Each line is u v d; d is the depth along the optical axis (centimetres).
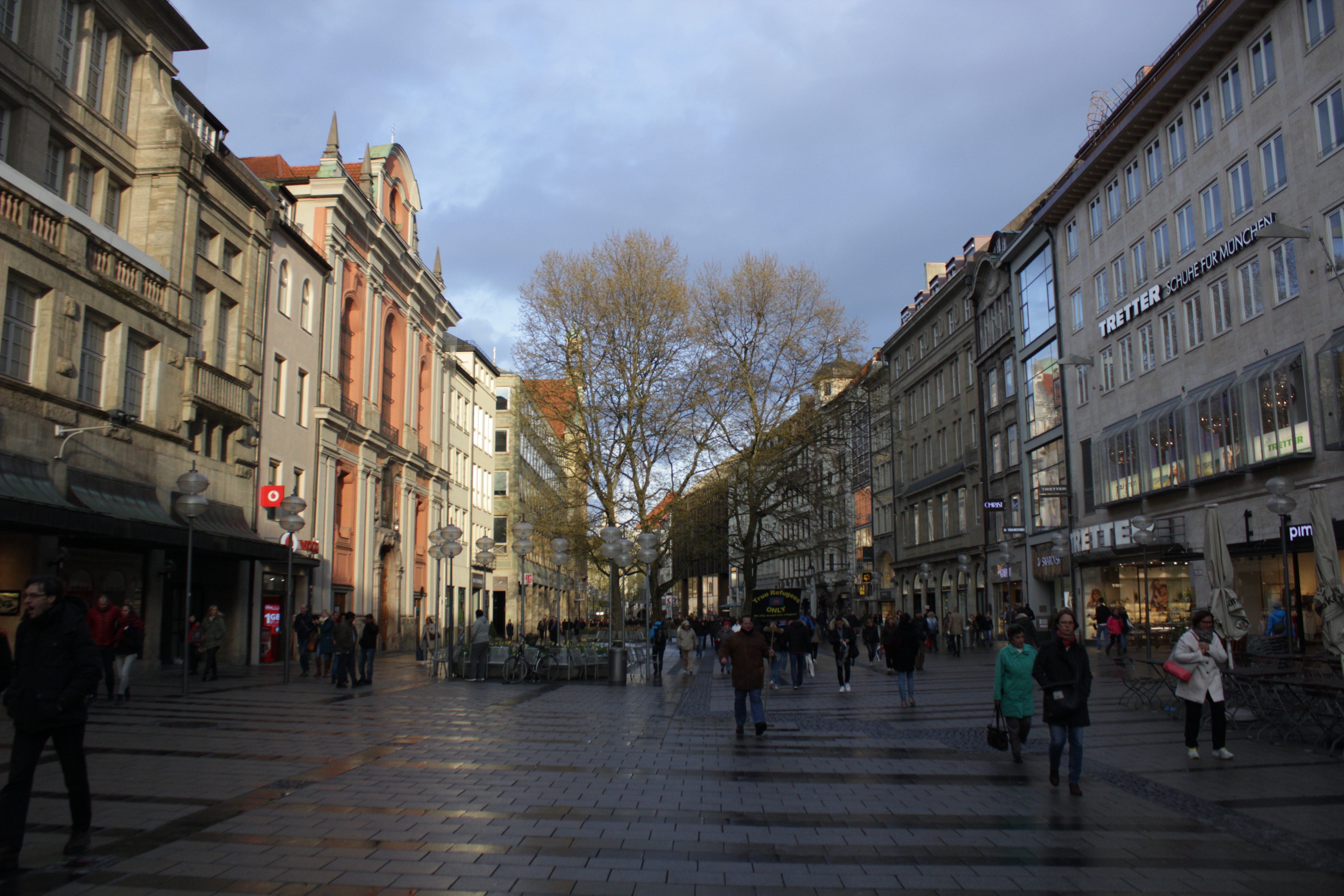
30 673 628
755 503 3619
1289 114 2611
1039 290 4331
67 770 663
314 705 1764
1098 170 3703
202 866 613
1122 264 3606
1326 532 1620
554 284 3647
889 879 611
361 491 4250
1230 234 2902
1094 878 618
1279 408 2611
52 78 2256
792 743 1266
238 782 920
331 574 3825
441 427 5656
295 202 3906
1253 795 892
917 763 1086
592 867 628
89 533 1970
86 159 2433
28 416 2030
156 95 2656
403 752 1139
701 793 897
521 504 4000
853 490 7188
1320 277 2491
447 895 560
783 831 740
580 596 9044
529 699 1941
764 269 3731
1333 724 1245
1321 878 618
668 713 1670
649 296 3612
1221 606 1822
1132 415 3516
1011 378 4684
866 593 6431
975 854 675
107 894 550
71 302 2162
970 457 5122
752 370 3712
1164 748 1198
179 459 2656
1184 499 3148
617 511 3562
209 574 2983
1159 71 3188
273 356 3359
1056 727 919
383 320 4581
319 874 598
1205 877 620
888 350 6506
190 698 1864
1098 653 3244
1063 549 3231
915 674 2744
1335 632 1525
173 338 2622
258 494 3203
